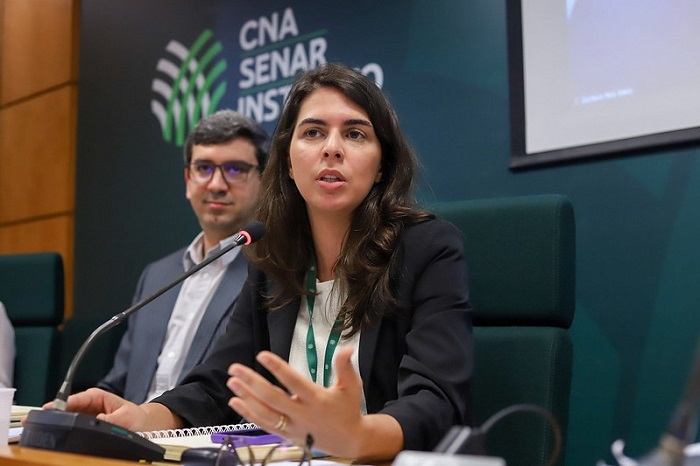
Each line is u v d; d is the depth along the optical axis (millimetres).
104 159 4625
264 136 3189
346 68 2021
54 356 3355
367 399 1823
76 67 4887
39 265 3469
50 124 4969
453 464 849
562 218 2109
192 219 4145
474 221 2223
